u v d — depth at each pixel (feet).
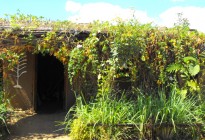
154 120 31.65
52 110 42.57
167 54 36.50
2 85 37.37
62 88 49.57
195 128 32.19
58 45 35.58
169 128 31.73
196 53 37.06
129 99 34.58
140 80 36.01
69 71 34.96
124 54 33.83
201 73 37.42
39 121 36.88
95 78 35.27
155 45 36.14
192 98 35.42
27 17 39.04
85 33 36.42
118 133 30.76
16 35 35.68
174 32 37.09
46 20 39.83
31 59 40.91
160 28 37.58
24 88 40.68
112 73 34.09
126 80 36.35
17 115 38.50
